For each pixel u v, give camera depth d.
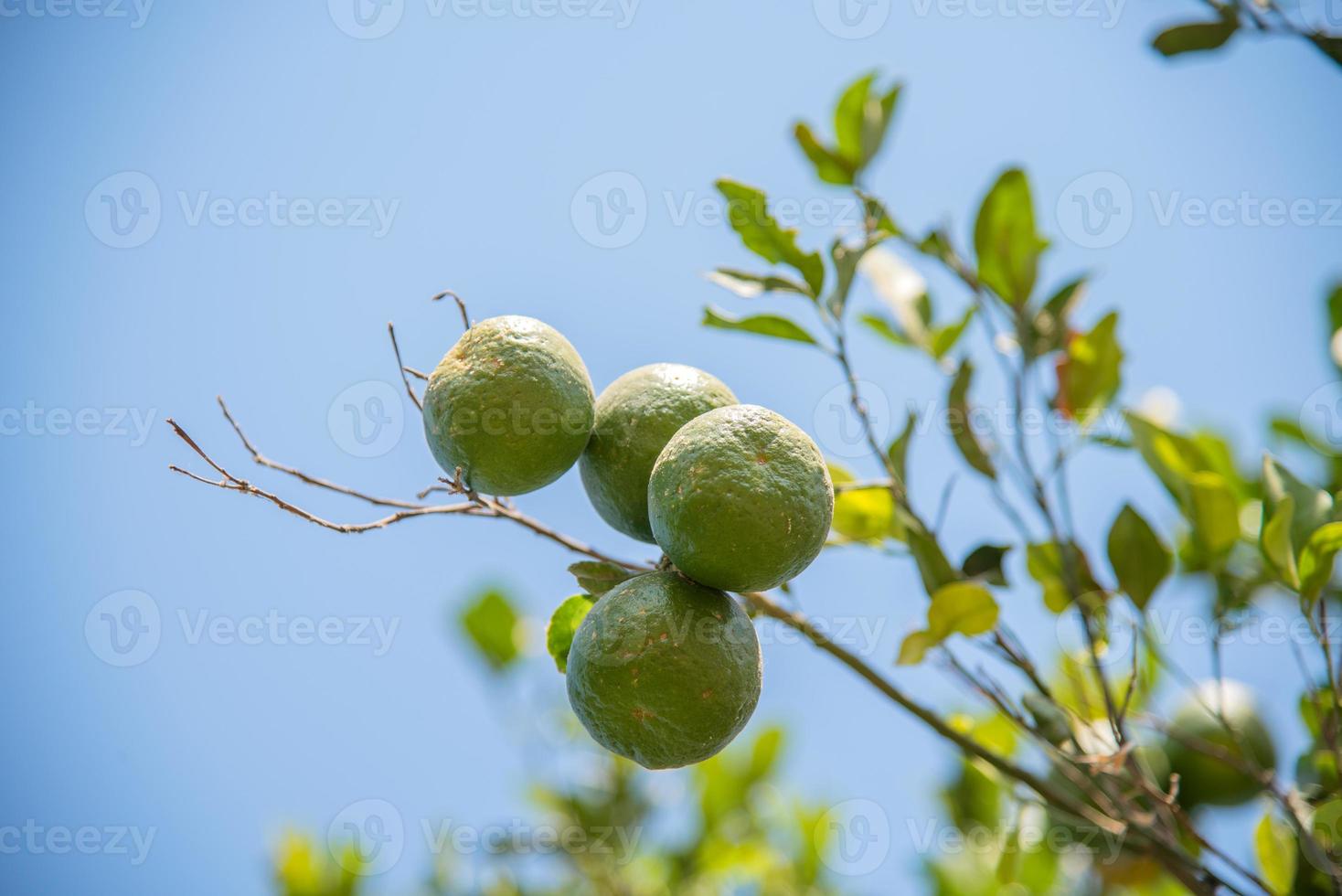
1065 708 1.02
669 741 0.91
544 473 0.94
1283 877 1.02
